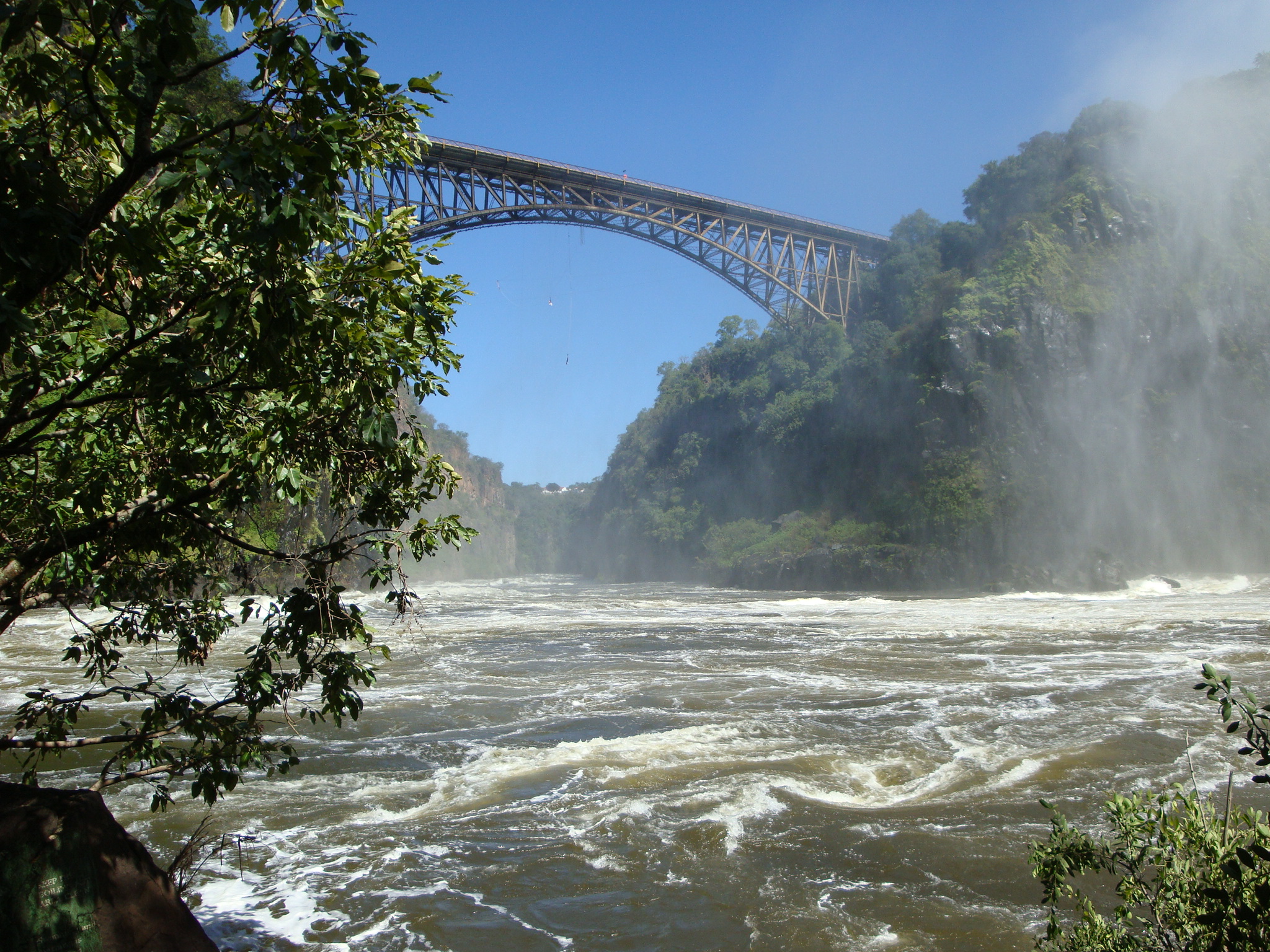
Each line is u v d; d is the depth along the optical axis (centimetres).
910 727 1154
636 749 1048
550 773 953
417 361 387
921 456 5806
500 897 635
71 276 355
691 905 619
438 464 422
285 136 294
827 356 7200
